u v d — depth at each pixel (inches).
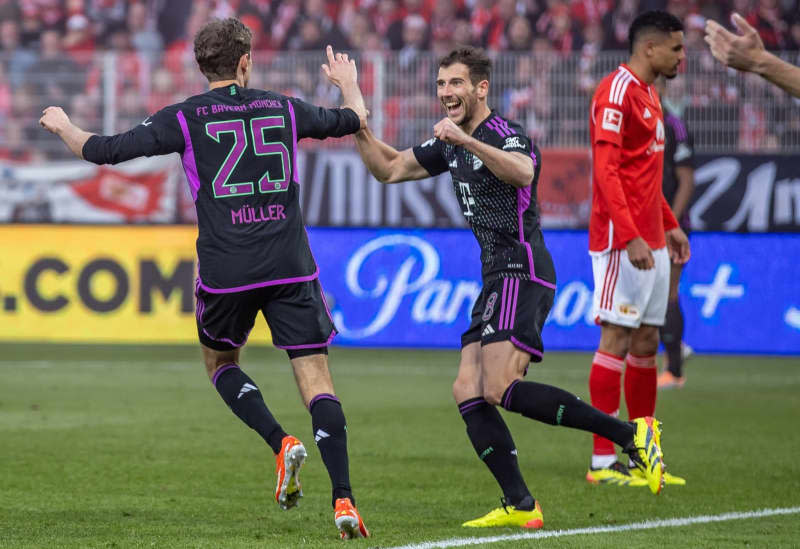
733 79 1644.9
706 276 1640.0
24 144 1775.3
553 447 882.1
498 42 2133.4
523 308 582.9
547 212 1660.9
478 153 550.3
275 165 544.7
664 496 675.4
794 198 1620.3
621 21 2123.5
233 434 912.9
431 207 1683.1
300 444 507.5
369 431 945.5
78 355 1625.2
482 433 584.7
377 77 1681.8
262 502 639.1
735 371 1502.2
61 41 2244.1
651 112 735.7
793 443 895.1
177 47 2255.2
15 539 529.7
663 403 1159.0
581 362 1567.4
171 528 560.7
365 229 1694.1
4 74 1765.5
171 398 1155.3
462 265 1665.8
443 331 1670.8
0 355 1624.0
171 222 1745.8
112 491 668.1
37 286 1713.8
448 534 547.5
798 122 1648.6
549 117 1672.0
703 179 1638.8
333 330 556.1
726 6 2094.0
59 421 982.4
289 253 541.6
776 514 613.3
